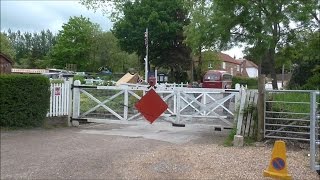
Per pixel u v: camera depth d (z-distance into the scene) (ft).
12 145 32.63
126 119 44.52
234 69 291.38
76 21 251.60
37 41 392.47
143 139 36.09
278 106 34.91
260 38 47.98
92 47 247.29
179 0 134.72
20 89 41.19
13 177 23.35
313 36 57.52
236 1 43.86
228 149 31.09
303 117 33.96
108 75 177.47
